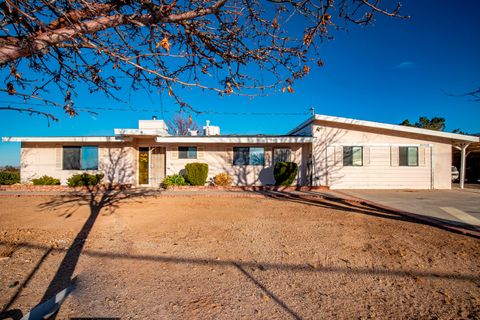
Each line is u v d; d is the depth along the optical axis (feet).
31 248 15.19
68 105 8.46
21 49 5.93
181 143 49.93
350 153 48.19
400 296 10.07
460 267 12.82
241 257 13.99
